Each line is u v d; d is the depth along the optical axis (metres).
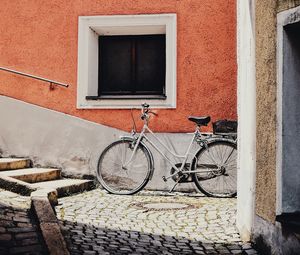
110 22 9.13
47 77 9.32
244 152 5.46
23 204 6.29
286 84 4.39
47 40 9.33
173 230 5.71
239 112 5.87
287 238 4.17
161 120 8.92
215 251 4.85
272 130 4.55
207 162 8.36
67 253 4.45
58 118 9.27
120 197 8.02
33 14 9.38
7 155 9.41
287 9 4.33
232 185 8.41
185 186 8.76
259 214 4.83
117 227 5.76
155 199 7.89
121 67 9.55
